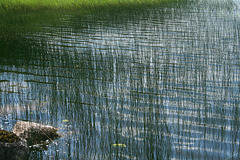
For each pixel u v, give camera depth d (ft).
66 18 51.19
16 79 22.34
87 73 23.50
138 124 15.65
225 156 12.91
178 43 34.12
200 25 44.62
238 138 14.28
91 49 30.94
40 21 48.14
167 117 16.49
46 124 15.66
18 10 58.13
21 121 15.24
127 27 43.47
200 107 17.84
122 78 22.67
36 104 18.11
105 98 19.07
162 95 19.71
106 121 16.02
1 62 25.86
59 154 13.16
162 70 24.77
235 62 26.84
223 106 17.90
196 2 69.87
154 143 13.84
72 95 19.36
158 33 39.63
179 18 50.85
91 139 14.32
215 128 15.25
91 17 51.98
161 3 68.13
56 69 24.43
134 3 66.33
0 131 13.03
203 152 13.19
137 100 18.81
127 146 13.65
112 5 63.82
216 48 31.73
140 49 31.48
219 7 62.59
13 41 32.78
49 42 33.73
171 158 12.75
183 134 14.66
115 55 28.96
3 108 17.52
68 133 14.92
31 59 26.86
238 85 21.36
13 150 12.34
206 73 23.91
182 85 21.45
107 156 12.95
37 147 13.76
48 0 63.16
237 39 35.60
